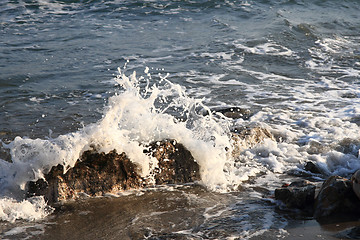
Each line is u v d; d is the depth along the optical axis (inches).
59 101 618.8
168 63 812.6
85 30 1060.5
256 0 1348.4
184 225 289.6
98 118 555.8
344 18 1208.8
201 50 896.3
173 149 369.4
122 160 347.3
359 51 916.6
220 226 286.7
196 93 657.0
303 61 839.7
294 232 273.7
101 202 327.3
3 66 779.4
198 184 367.9
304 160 420.8
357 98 632.4
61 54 868.0
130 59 836.6
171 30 1057.5
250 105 606.9
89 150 340.8
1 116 553.3
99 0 1341.0
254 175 391.2
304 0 1376.7
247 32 1032.2
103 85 692.7
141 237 272.4
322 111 578.9
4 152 440.1
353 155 425.4
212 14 1207.6
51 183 329.4
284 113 571.2
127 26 1097.4
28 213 306.5
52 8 1279.5
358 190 288.0
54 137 490.6
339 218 288.2
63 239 272.2
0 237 275.3
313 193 313.7
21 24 1123.3
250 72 768.3
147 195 342.0
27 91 659.4
